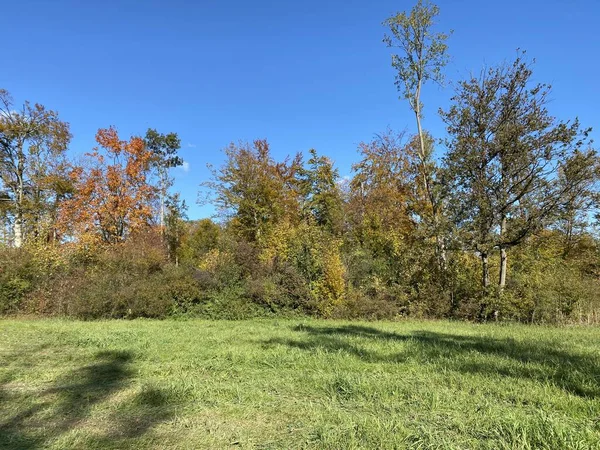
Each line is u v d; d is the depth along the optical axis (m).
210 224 39.22
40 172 32.16
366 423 4.43
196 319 17.39
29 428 4.63
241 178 34.22
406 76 21.89
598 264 22.06
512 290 17.62
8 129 30.30
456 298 18.45
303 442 4.11
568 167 16.89
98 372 7.02
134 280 18.41
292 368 7.18
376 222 25.25
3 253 18.59
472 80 18.83
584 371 6.66
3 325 13.95
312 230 19.92
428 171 21.66
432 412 4.84
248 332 12.31
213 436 4.32
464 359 7.61
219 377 6.58
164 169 45.59
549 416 4.53
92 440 4.26
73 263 20.05
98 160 32.31
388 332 12.35
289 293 18.28
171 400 5.46
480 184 18.19
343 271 18.23
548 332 12.58
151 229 33.62
